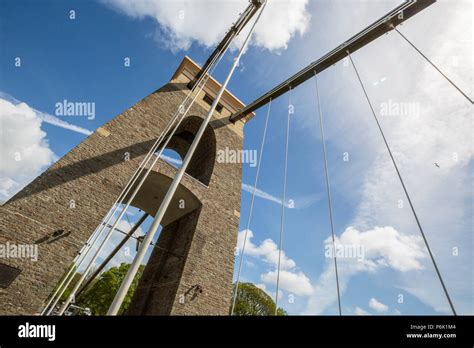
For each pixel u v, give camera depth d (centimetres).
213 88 1775
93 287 2472
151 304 1202
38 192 930
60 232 913
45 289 830
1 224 830
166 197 403
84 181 1036
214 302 1165
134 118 1306
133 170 1180
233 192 1564
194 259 1207
